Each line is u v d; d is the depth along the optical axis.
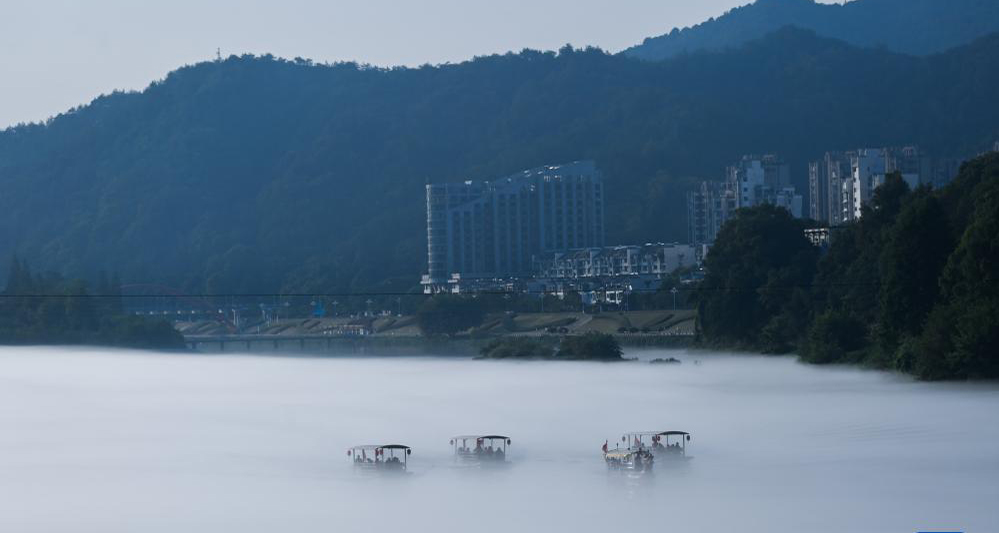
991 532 117.62
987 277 184.88
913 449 153.75
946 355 189.25
